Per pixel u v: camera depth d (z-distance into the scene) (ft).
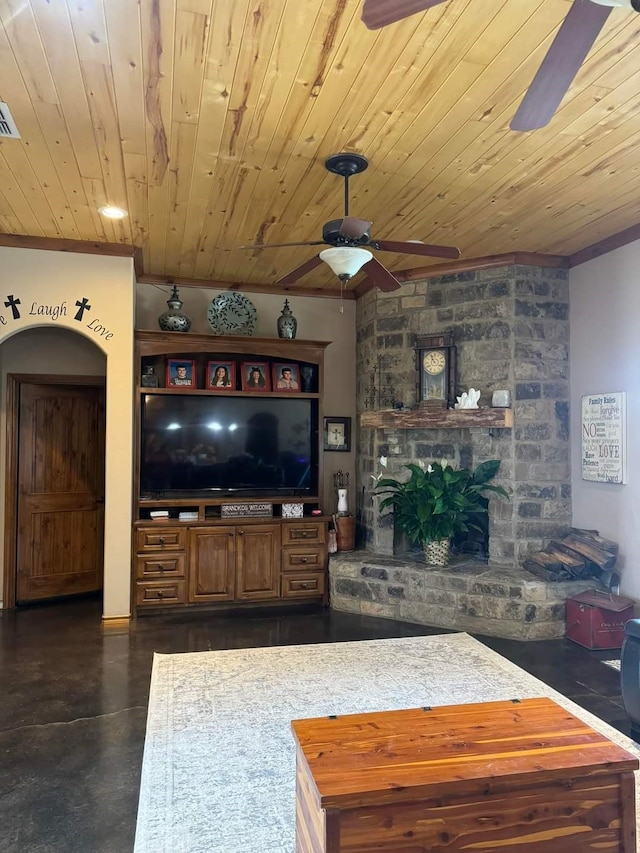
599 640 12.98
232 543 16.14
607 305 14.42
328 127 9.01
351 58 7.34
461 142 9.49
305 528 16.71
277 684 11.03
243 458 17.38
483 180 10.94
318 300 19.19
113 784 7.90
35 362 16.97
